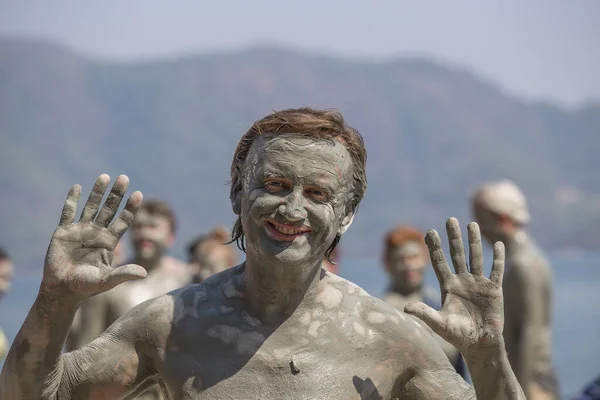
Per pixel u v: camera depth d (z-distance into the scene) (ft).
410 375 14.99
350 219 15.34
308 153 14.38
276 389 14.40
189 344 14.70
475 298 14.52
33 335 14.19
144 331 14.83
